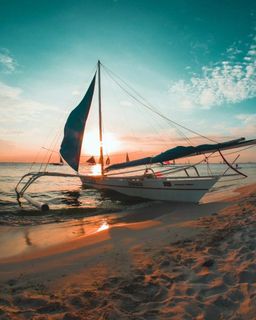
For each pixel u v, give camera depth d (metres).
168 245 5.95
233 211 9.80
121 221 9.87
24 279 4.46
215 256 4.93
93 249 6.09
